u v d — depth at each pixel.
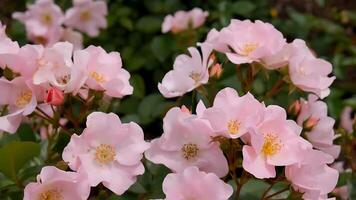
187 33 1.44
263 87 1.13
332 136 0.88
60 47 0.78
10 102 0.79
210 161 0.74
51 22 1.38
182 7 1.67
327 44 1.79
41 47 0.80
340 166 1.03
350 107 1.30
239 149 0.74
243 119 0.73
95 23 1.49
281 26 1.73
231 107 0.73
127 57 1.56
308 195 0.74
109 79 0.80
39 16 1.38
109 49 1.62
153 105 1.24
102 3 1.46
